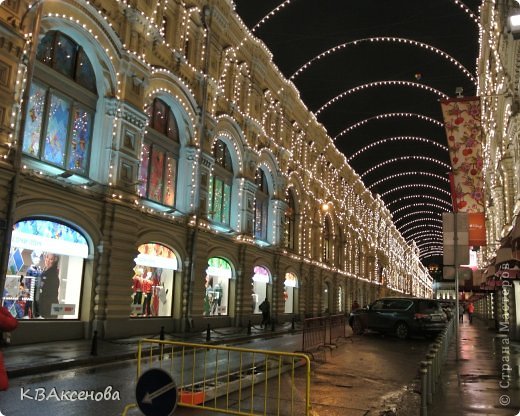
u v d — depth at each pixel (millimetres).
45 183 16422
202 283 25844
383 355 17906
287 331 28766
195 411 8172
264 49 33094
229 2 28047
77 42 18641
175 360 15008
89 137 19172
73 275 18188
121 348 16219
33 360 12719
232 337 22625
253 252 32188
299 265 41062
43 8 16438
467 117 22250
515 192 21297
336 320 23406
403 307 25422
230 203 30703
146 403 6488
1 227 14336
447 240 14523
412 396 10375
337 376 13008
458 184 22672
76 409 8508
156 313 22828
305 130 42781
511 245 19578
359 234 64812
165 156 24078
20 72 15555
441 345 12664
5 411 8180
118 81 19875
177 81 23828
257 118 33469
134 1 20672
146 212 21516
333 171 51938
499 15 20609
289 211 39656
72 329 17734
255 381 11445
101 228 18969
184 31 24656
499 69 23172
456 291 14625
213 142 27203
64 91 17953
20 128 14984
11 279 15633
